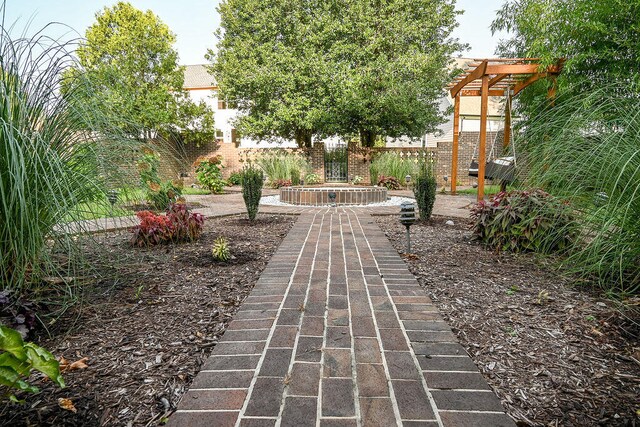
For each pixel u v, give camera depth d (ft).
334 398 5.19
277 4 47.39
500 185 26.02
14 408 4.99
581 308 8.27
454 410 4.95
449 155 47.91
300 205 28.43
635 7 17.80
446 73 48.47
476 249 13.69
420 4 45.52
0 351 4.75
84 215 8.42
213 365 6.03
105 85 10.09
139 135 10.95
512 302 8.72
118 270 10.76
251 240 15.49
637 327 7.34
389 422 4.72
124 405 5.11
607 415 4.92
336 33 45.85
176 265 11.71
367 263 11.96
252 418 4.78
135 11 50.42
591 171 9.53
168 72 52.90
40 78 8.36
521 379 5.73
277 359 6.21
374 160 48.19
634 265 9.09
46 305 8.02
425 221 19.89
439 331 7.23
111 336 7.09
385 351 6.48
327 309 8.32
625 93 10.24
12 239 7.36
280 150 51.29
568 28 20.57
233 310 8.35
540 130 11.87
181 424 4.68
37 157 7.25
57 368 4.22
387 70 43.83
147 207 16.42
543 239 12.58
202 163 37.63
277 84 46.73
